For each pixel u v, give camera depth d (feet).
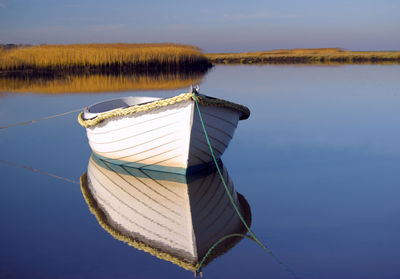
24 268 13.10
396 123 34.76
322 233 15.55
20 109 43.27
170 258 13.85
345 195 19.35
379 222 16.42
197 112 19.80
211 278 12.59
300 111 40.63
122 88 60.39
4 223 16.60
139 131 21.88
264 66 117.39
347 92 53.78
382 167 23.45
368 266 13.16
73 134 32.76
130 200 19.21
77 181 21.93
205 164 23.43
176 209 18.12
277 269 13.07
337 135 31.01
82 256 13.96
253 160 25.29
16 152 27.66
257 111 40.86
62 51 87.86
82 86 63.52
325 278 12.55
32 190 20.52
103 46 94.27
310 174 22.47
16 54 84.23
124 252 14.26
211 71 95.66
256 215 17.28
